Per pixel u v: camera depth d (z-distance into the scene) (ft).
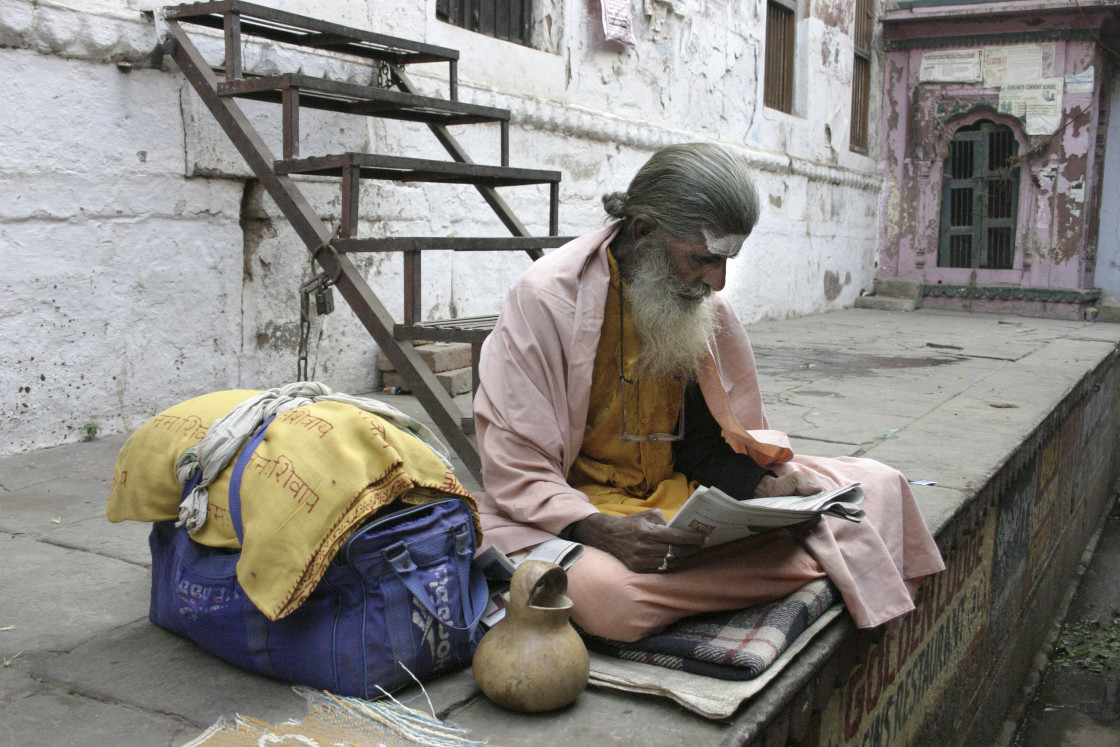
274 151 14.56
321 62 15.42
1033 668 20.08
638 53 24.93
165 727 5.39
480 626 6.33
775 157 32.53
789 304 35.19
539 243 11.86
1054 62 39.58
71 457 11.51
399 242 10.82
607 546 6.33
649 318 6.63
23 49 11.20
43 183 11.55
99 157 12.14
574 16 22.24
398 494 5.83
